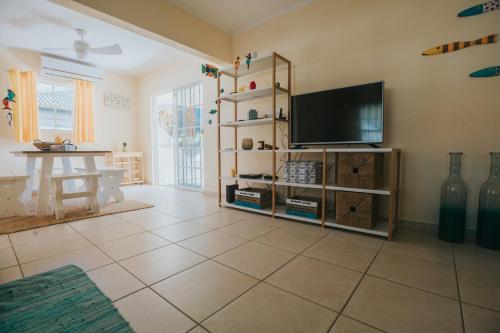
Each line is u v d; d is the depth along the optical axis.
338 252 1.71
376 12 2.28
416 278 1.35
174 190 4.58
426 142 2.09
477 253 1.67
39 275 1.39
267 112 3.09
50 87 4.48
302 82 2.77
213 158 3.94
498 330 0.96
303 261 1.57
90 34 3.35
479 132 1.88
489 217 1.73
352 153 2.05
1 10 2.78
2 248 1.79
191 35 2.92
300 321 1.02
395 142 2.22
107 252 1.72
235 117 3.25
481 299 1.16
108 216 2.69
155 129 5.35
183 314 1.06
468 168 1.93
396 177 2.16
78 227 2.30
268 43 3.05
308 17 2.70
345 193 2.09
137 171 5.42
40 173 2.75
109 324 0.99
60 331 0.96
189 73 4.34
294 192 2.90
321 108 2.41
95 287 1.27
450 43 1.95
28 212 2.87
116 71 5.03
